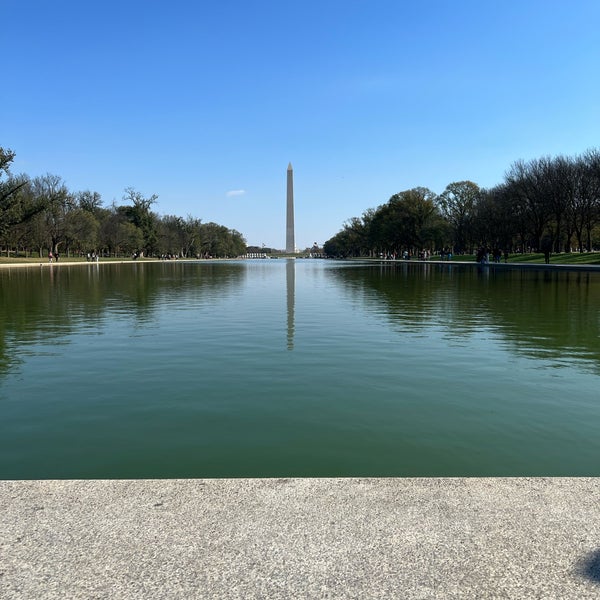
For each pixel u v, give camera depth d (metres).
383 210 135.50
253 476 5.50
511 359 10.84
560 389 8.59
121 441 6.48
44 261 96.75
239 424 7.03
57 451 6.19
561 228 93.06
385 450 6.15
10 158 78.44
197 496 3.67
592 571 2.88
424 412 7.46
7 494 3.71
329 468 5.69
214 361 10.74
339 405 7.78
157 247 150.00
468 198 114.75
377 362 10.60
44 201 86.38
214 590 2.75
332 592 2.74
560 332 14.27
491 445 6.27
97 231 113.12
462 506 3.53
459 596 2.71
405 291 29.34
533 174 83.50
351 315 18.22
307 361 10.71
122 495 3.69
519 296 25.36
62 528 3.28
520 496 3.66
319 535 3.20
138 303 23.02
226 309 20.39
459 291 28.91
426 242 118.44
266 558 3.00
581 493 3.70
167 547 3.09
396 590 2.75
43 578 2.83
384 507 3.52
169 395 8.34
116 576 2.85
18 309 20.52
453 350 11.80
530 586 2.77
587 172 73.81
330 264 105.75
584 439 6.44
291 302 23.23
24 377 9.48
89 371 9.92
